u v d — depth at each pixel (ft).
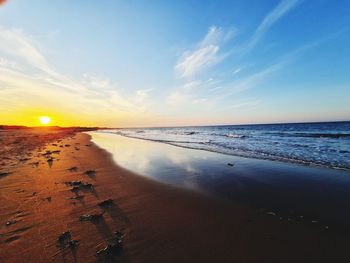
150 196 22.02
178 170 34.88
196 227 15.43
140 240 13.53
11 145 66.13
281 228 15.43
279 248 12.91
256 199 21.36
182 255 12.09
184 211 18.29
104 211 17.78
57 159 41.14
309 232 14.88
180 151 57.98
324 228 15.43
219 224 15.98
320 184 25.40
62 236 13.65
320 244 13.39
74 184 24.81
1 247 12.32
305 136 106.22
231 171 33.30
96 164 38.37
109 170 33.86
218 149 59.72
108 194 22.11
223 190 24.22
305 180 27.20
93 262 11.27
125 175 30.89
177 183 27.14
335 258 11.99
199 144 76.07
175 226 15.52
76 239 13.37
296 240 13.85
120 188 24.44
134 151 59.72
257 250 12.70
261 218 17.07
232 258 11.89
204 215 17.54
